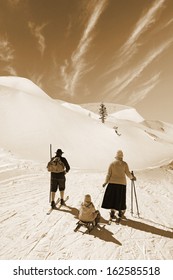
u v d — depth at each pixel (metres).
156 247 5.77
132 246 5.77
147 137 97.62
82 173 17.83
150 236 6.34
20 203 8.85
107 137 64.25
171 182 17.16
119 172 7.20
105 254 5.38
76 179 14.31
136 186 13.27
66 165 8.60
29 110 55.97
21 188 11.10
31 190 10.83
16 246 5.64
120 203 7.09
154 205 9.51
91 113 180.38
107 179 7.18
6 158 18.44
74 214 7.79
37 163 19.11
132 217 7.79
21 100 59.56
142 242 5.98
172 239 6.22
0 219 7.24
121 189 7.16
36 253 5.35
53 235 6.22
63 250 5.50
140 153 66.00
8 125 46.25
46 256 5.25
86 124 66.12
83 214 6.48
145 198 10.62
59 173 8.46
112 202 7.11
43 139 44.78
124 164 7.32
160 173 19.97
